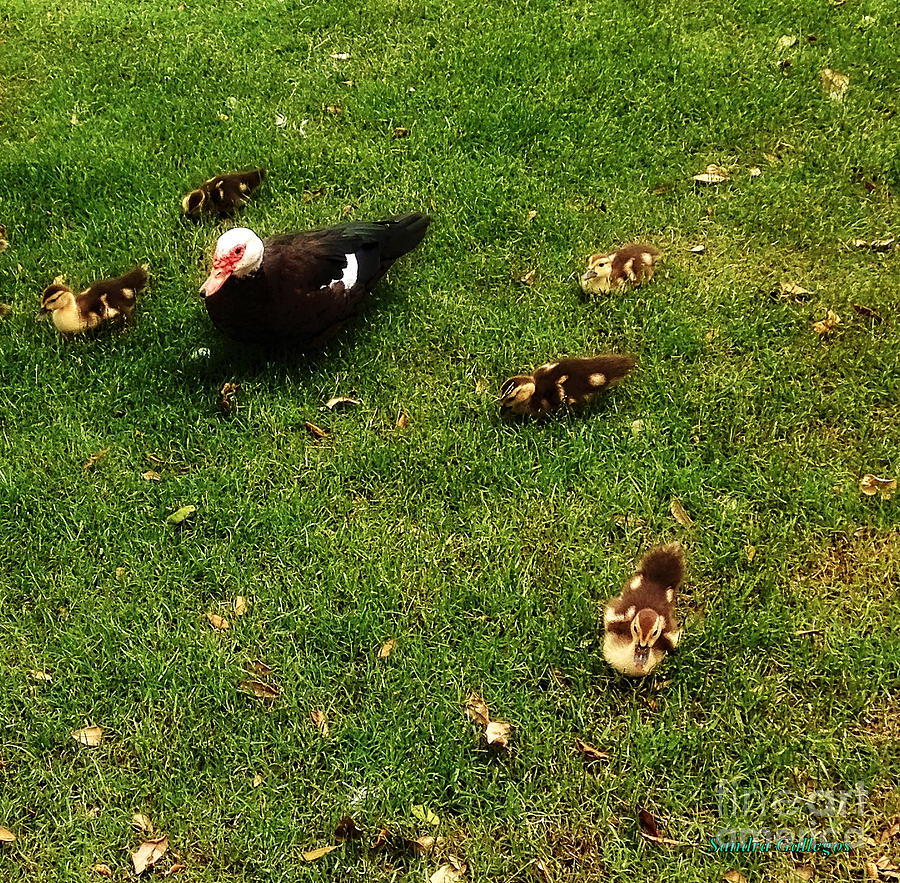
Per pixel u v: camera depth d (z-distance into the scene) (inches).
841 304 87.0
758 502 75.8
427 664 69.2
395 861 63.7
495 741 66.3
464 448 78.4
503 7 120.9
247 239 77.5
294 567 73.5
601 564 73.1
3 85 113.3
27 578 73.2
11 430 80.7
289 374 82.9
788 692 68.1
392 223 88.8
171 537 75.2
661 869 62.9
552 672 69.2
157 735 67.3
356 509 76.4
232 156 101.6
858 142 100.0
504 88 108.2
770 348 84.2
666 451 78.0
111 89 111.6
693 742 66.1
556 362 79.7
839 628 70.2
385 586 72.2
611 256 86.8
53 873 63.7
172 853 64.1
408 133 104.3
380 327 85.8
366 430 80.0
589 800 64.8
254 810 64.9
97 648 70.4
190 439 79.7
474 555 73.9
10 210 97.0
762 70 109.0
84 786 66.0
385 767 66.1
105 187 98.4
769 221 93.6
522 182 97.8
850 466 77.6
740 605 70.8
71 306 83.4
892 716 67.4
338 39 118.5
